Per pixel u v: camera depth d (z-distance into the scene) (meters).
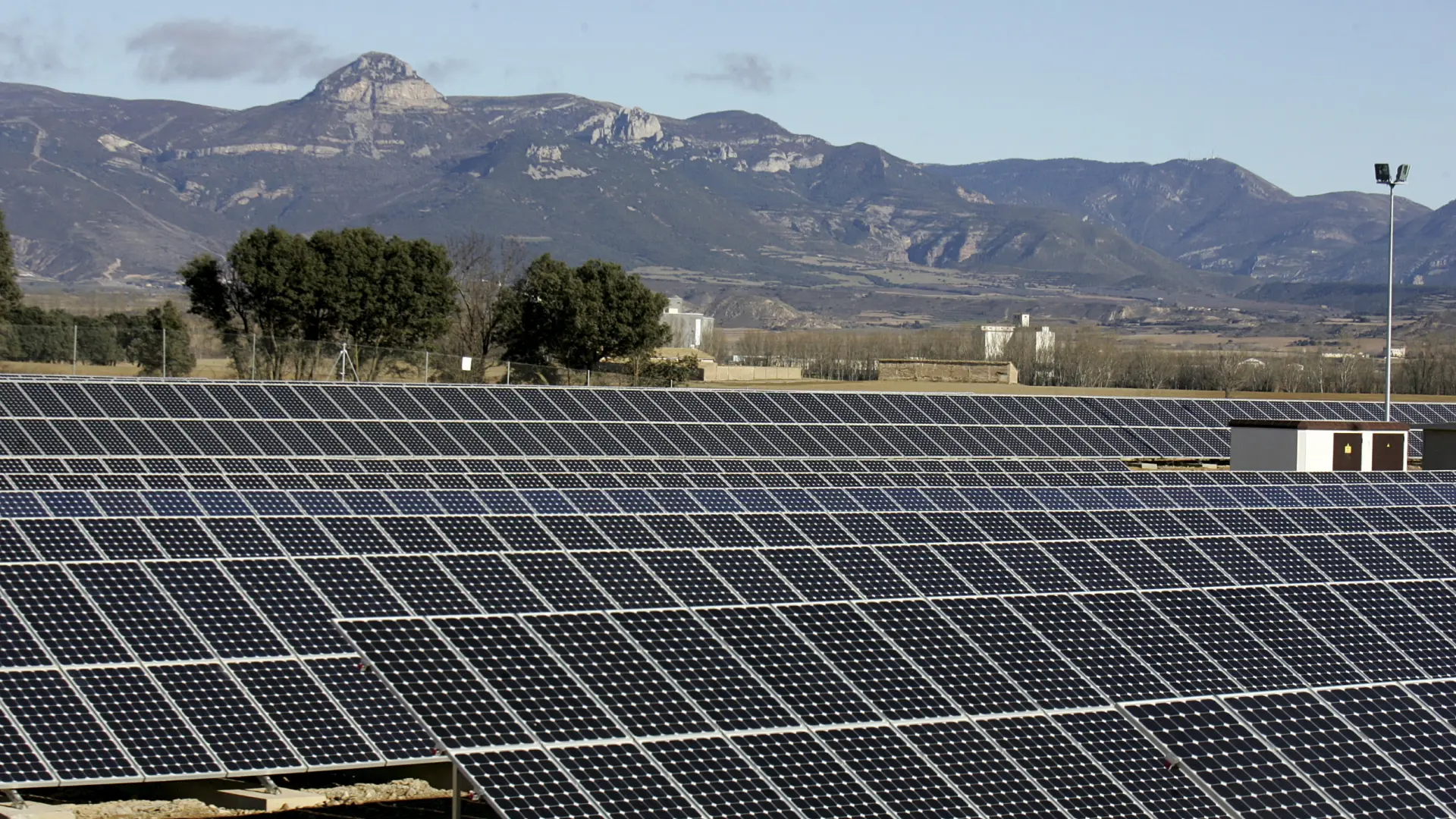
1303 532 40.75
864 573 34.12
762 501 44.75
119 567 30.34
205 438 60.00
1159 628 32.88
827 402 72.69
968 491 44.84
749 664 29.11
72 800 30.23
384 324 112.75
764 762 26.09
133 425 59.69
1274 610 34.66
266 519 34.50
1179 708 29.59
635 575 33.06
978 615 32.31
